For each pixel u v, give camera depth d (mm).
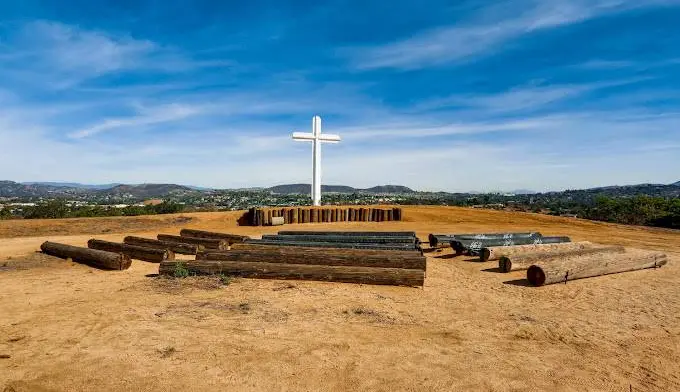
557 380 5160
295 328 6816
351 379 5023
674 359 5914
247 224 26266
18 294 8961
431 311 8047
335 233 16641
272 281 10227
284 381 4934
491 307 8453
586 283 10797
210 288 9430
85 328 6656
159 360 5453
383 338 6461
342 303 8391
